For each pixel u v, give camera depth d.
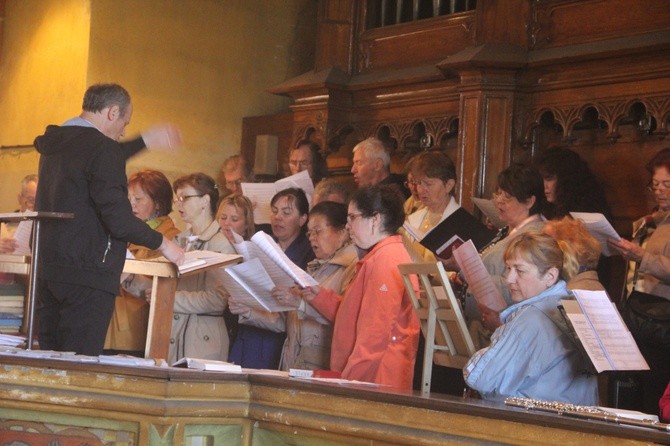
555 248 4.61
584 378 4.46
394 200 5.66
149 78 11.17
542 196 6.29
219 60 11.61
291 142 10.69
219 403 4.22
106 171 5.49
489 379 4.38
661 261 6.08
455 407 3.55
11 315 6.11
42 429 4.23
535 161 7.25
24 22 11.92
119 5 11.02
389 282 5.41
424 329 5.48
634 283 6.70
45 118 11.43
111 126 5.88
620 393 5.11
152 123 11.16
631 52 7.78
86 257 5.47
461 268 5.43
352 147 10.12
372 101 9.94
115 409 4.12
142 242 5.46
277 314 6.64
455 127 9.22
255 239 5.72
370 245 5.63
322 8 10.42
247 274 5.80
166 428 4.06
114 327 6.90
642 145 7.98
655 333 6.07
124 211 5.46
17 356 4.26
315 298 5.74
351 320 5.51
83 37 10.95
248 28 11.81
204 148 11.46
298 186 8.23
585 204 7.07
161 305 5.49
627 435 3.11
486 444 3.45
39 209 5.64
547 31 8.52
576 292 4.29
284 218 7.02
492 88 8.55
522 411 3.43
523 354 4.39
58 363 4.20
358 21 10.24
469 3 9.45
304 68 12.17
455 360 5.35
